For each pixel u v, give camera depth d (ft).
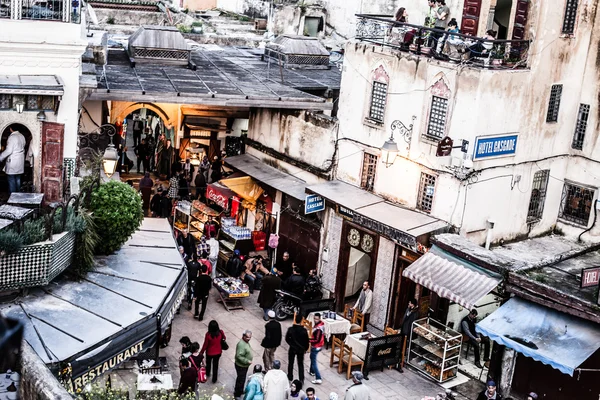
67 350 49.06
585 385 62.85
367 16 79.97
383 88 79.05
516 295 66.74
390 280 76.59
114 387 55.98
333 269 83.15
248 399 57.93
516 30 73.82
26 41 61.57
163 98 83.66
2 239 51.42
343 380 68.80
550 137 77.66
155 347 61.98
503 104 72.28
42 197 59.11
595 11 76.33
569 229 80.23
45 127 62.03
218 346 65.36
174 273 62.13
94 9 126.82
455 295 67.10
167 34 97.30
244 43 122.11
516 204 76.89
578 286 65.98
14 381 29.48
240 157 97.71
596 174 77.77
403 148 77.30
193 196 105.19
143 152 113.09
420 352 71.87
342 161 84.17
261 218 93.30
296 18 121.90
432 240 72.23
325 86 96.53
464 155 71.67
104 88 82.89
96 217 61.57
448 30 76.07
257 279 84.69
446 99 72.95
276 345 66.23
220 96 85.35
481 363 73.41
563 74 76.69
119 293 57.26
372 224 76.02
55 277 57.47
